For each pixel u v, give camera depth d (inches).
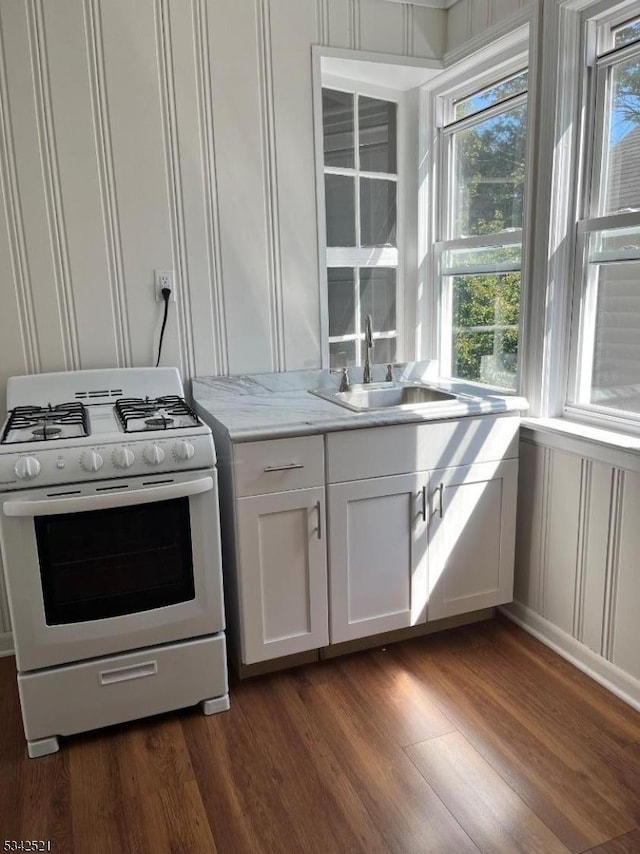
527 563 95.7
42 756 72.2
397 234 115.7
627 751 70.5
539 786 65.8
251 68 93.3
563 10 81.1
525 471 94.3
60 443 68.4
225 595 87.7
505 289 101.2
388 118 111.7
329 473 82.0
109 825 62.6
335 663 89.0
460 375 114.4
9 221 84.7
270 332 101.0
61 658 71.0
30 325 87.7
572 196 86.4
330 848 59.3
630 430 81.4
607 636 82.0
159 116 89.5
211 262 95.5
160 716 78.8
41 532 67.4
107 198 88.5
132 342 93.1
